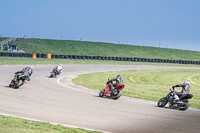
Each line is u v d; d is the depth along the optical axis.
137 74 100.31
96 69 104.69
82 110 29.34
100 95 41.75
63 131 19.56
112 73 95.00
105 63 144.25
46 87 49.06
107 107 32.41
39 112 26.67
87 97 40.16
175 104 34.56
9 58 134.62
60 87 50.78
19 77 43.72
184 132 22.34
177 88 69.50
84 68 104.69
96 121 24.52
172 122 26.11
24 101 32.41
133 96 44.59
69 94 42.06
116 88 39.69
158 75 102.19
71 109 29.50
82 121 24.14
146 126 23.70
